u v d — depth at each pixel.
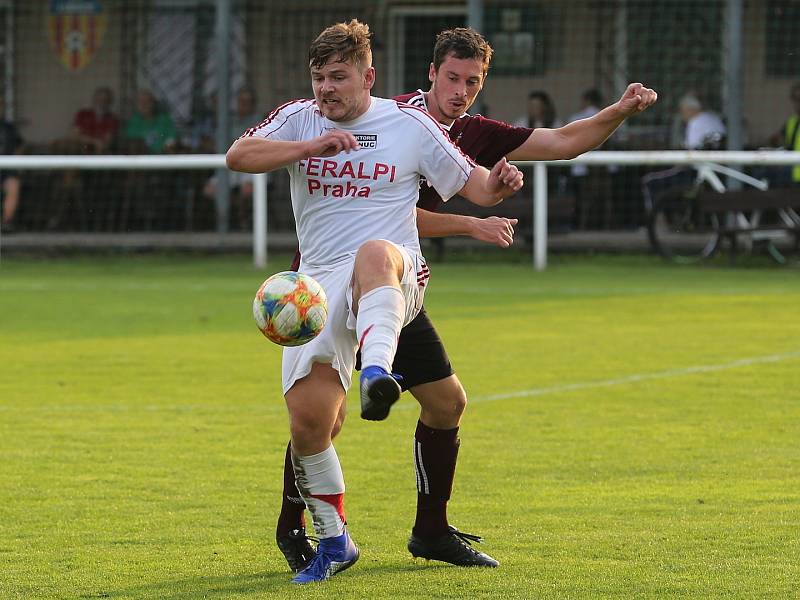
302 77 67.69
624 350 35.00
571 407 27.81
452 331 38.44
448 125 18.42
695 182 56.50
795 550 17.55
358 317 15.57
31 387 30.34
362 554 17.73
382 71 68.31
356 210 16.59
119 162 55.09
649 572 16.62
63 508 20.03
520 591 15.91
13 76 69.94
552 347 35.53
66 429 25.88
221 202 60.66
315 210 16.70
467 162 16.89
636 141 64.19
